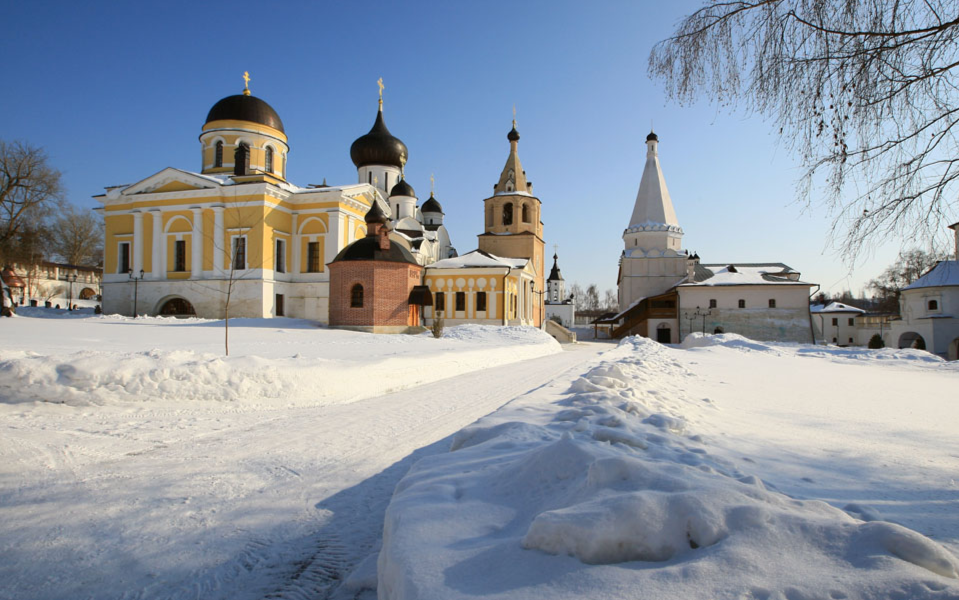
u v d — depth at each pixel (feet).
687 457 14.38
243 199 127.85
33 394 30.12
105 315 123.75
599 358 74.90
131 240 136.36
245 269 125.80
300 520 15.90
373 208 115.75
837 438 21.30
